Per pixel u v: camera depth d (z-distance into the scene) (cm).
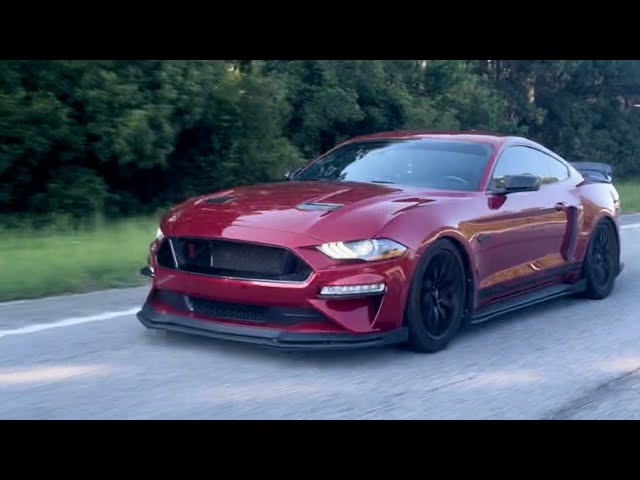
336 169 734
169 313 607
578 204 792
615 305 830
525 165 754
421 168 705
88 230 1270
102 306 752
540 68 2841
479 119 2442
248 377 557
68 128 1375
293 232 560
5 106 1293
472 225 642
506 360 623
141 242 1091
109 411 490
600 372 603
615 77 3031
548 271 753
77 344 625
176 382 543
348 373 572
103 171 1534
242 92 1639
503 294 694
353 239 560
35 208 1411
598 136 3030
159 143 1470
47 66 1359
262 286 557
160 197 1645
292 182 701
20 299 779
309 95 1938
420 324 600
